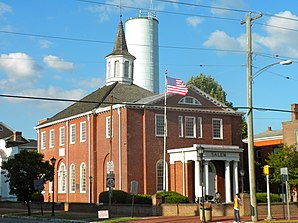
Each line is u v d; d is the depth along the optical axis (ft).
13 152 279.28
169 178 189.37
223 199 189.47
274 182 177.47
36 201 209.97
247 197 141.79
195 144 186.50
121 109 189.47
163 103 193.47
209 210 122.93
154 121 190.39
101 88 235.81
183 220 123.44
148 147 187.52
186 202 151.53
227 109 207.92
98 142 203.10
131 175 183.83
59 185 227.40
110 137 191.01
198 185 175.52
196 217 133.18
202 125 200.75
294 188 175.32
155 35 323.57
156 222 119.03
